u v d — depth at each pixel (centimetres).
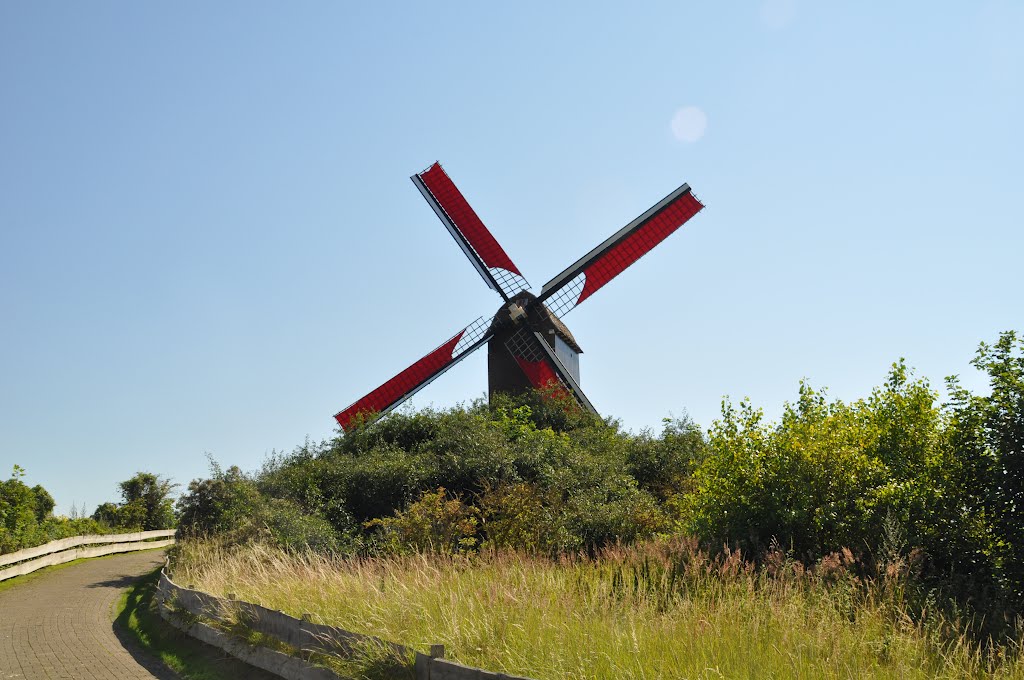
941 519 1129
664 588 1002
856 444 1282
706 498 1400
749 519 1304
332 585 1177
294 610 1120
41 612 1691
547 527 1750
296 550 1842
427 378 3322
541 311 3422
